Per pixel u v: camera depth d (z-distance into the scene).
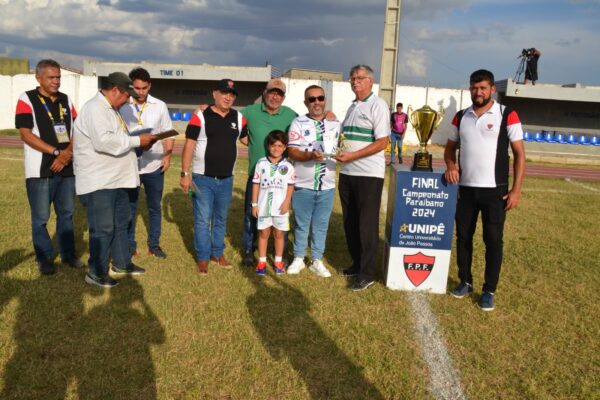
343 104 26.78
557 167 21.44
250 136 5.37
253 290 4.69
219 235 5.32
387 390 3.16
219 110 5.02
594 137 28.20
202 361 3.39
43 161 4.69
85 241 6.07
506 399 3.14
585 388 3.26
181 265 5.32
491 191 4.44
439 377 3.35
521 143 4.37
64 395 2.98
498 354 3.67
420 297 4.72
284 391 3.11
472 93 4.41
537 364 3.55
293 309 4.29
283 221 5.10
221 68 26.58
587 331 4.08
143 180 5.37
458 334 3.96
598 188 13.30
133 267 5.00
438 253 4.82
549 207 9.70
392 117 15.93
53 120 4.76
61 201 4.96
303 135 5.00
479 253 6.28
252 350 3.55
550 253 6.34
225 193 5.17
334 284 4.96
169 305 4.25
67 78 26.59
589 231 7.68
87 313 4.03
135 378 3.17
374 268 5.20
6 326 3.74
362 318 4.18
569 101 28.19
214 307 4.24
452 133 4.74
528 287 5.10
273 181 5.07
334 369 3.38
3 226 6.36
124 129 4.50
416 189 4.71
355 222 5.12
